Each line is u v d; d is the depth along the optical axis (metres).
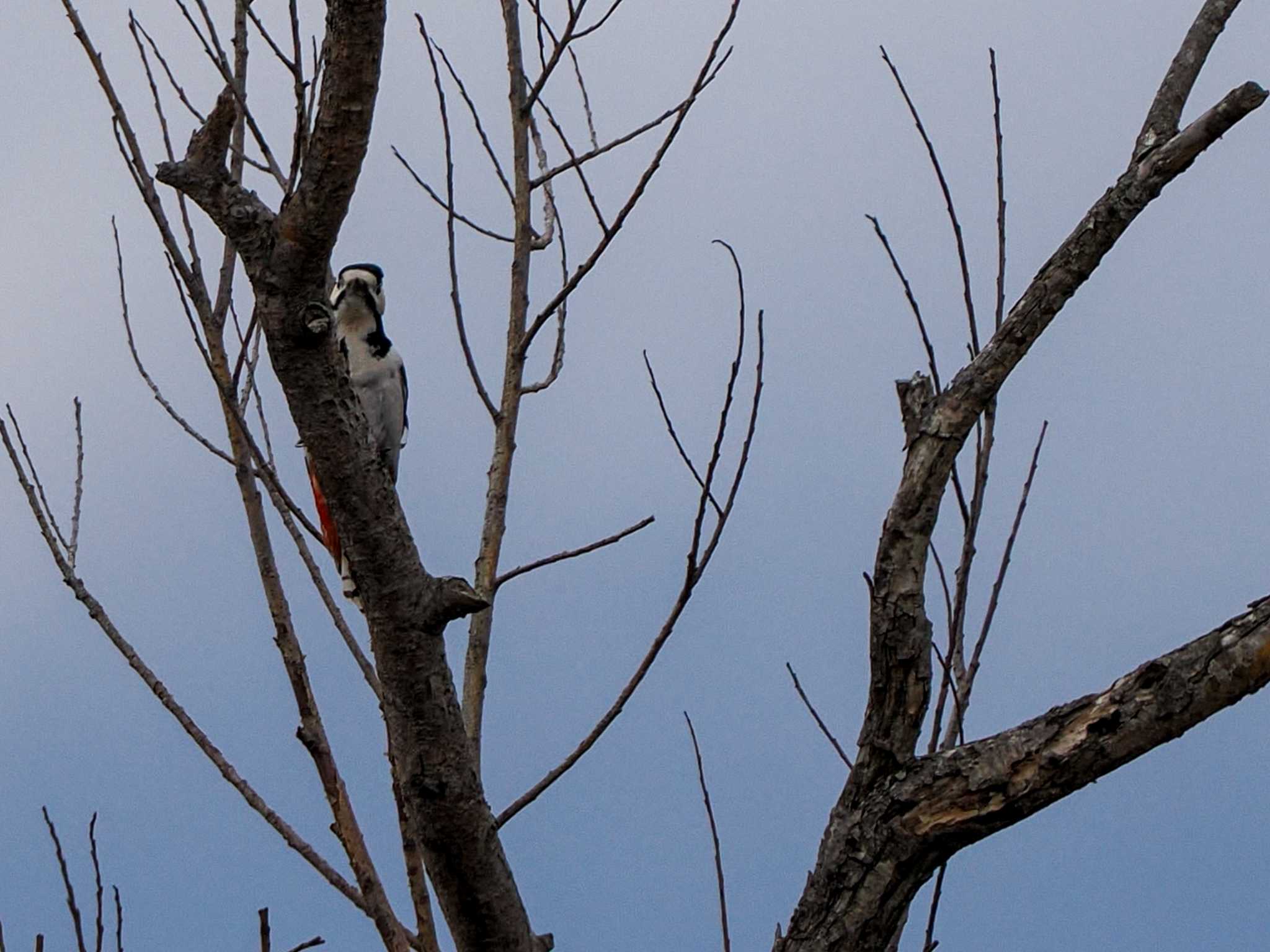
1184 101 6.79
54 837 7.70
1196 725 6.10
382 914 7.12
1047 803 6.29
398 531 6.80
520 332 9.48
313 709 7.60
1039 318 6.58
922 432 6.63
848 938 6.45
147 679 8.21
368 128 6.14
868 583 6.61
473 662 8.63
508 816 7.47
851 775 6.68
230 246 8.90
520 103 9.90
